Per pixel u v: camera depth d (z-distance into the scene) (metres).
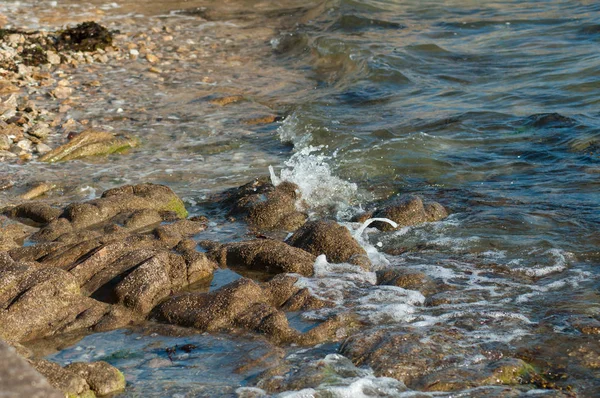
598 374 16.78
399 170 32.06
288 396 16.11
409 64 48.88
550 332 18.64
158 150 36.09
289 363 17.83
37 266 21.30
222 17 64.19
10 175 32.78
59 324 19.92
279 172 32.56
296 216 27.83
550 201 27.67
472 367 17.16
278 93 45.03
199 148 36.16
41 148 35.50
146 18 63.62
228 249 24.36
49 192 31.17
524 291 21.31
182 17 64.19
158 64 51.00
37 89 44.00
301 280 22.31
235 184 31.73
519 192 28.89
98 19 62.19
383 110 40.31
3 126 37.19
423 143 34.28
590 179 29.28
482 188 29.66
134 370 17.89
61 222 26.92
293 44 55.06
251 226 27.62
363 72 47.28
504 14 59.84
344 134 35.91
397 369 17.12
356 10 63.09
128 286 21.22
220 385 17.02
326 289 21.81
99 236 25.02
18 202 30.06
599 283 21.45
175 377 17.47
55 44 52.34
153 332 19.78
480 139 34.91
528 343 18.20
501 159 32.50
